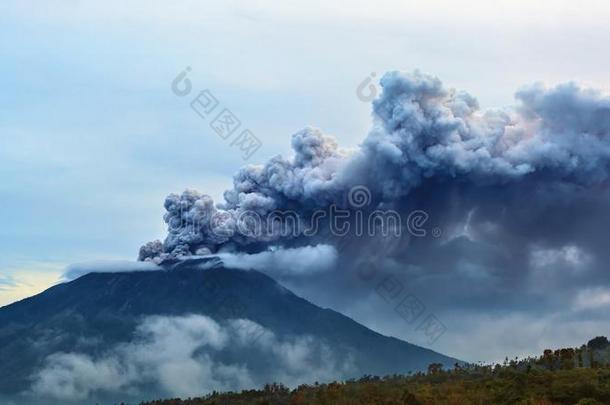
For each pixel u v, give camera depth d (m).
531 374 136.12
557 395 122.25
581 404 115.50
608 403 118.81
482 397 128.00
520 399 123.62
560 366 154.62
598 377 129.38
